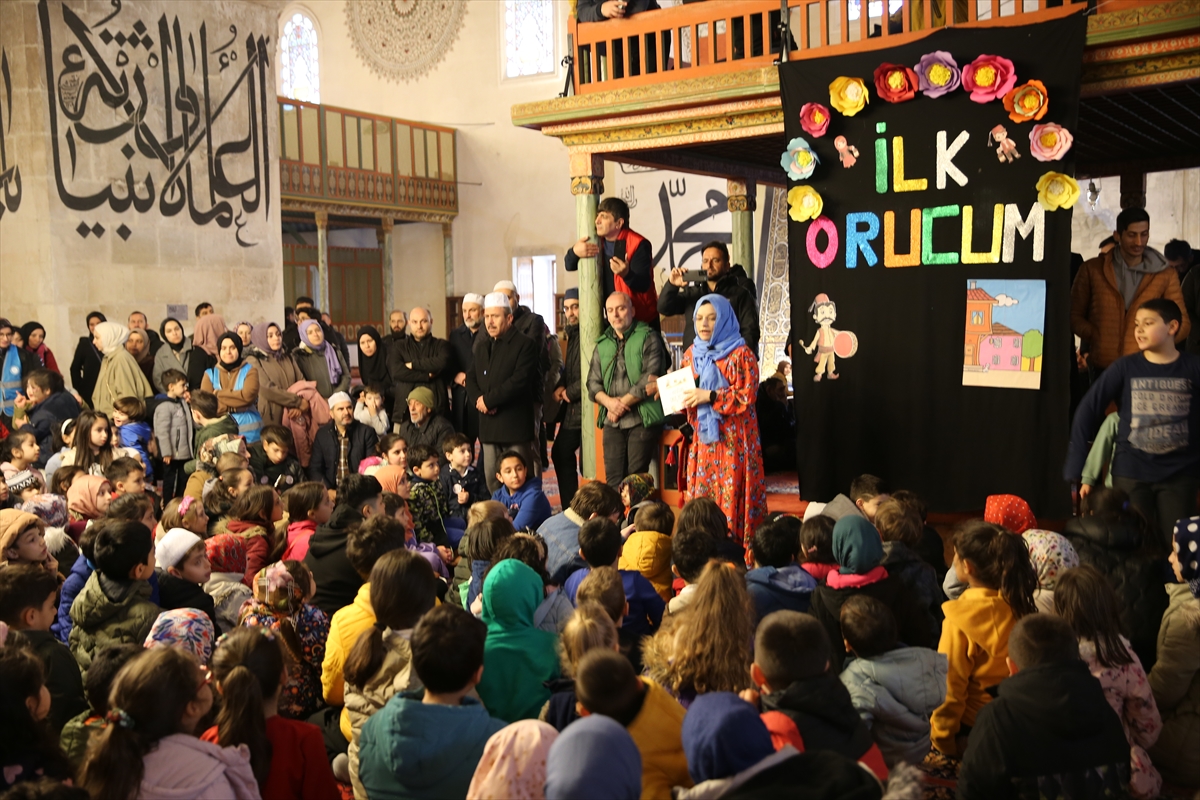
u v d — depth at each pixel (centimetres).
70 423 706
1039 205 513
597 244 693
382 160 2069
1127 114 634
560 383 774
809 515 472
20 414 834
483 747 248
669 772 229
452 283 2292
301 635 360
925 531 442
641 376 636
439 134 2217
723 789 186
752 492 580
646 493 568
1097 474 473
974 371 538
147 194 1173
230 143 1277
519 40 2186
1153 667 334
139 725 221
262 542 461
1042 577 368
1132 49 500
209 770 221
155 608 356
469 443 658
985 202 527
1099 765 249
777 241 1488
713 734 197
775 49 681
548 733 222
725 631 276
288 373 824
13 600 314
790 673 242
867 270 562
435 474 615
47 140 1070
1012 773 251
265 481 706
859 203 561
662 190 1903
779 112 615
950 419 547
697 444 591
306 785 259
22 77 1066
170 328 908
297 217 2016
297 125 1873
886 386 562
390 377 834
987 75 513
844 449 577
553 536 454
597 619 272
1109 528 369
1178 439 440
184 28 1216
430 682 252
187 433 777
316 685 365
